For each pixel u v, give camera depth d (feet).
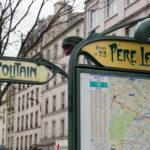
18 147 199.93
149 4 84.28
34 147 46.88
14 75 12.40
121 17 94.58
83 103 11.37
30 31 45.19
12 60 12.46
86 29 114.62
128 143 11.57
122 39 12.19
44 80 12.68
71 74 11.51
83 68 11.61
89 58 11.86
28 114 187.21
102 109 11.55
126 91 11.97
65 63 145.18
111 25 99.30
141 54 12.38
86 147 11.06
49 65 12.76
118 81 11.96
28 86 189.88
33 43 48.08
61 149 139.95
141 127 11.87
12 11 45.96
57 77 151.53
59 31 151.94
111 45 12.06
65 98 142.82
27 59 12.60
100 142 11.25
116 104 11.75
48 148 150.61
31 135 181.68
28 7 46.50
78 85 11.41
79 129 11.08
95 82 11.66
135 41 12.37
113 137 11.44
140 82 12.21
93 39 11.85
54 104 153.69
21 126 196.95
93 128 11.27
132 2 90.99
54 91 153.58
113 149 11.34
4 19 46.75
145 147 11.76
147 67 12.35
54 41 153.38
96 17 109.09
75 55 11.57
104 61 11.90
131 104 11.94
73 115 11.18
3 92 48.60
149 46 12.50
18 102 203.41
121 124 11.66
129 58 12.21
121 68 12.05
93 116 11.37
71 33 141.28
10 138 213.66
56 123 148.56
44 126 161.27
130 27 90.38
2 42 47.16
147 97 12.19
